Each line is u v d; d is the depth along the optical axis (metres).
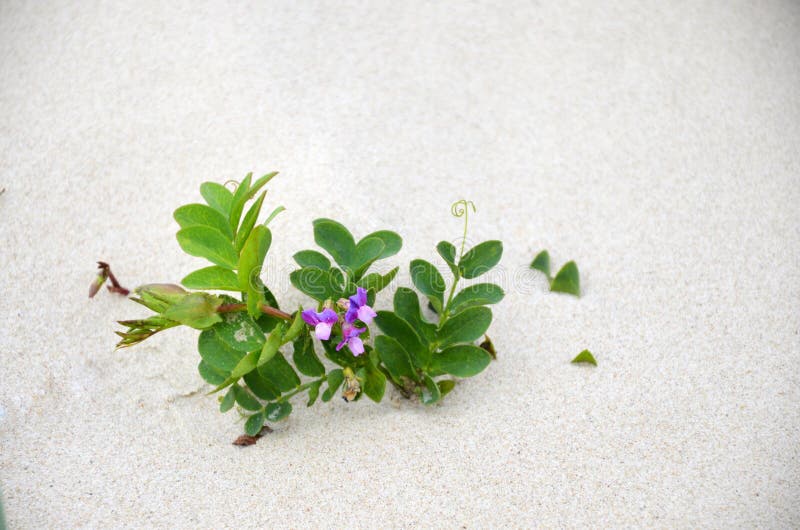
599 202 0.87
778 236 0.85
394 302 0.74
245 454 0.75
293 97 0.92
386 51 0.95
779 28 0.98
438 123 0.91
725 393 0.78
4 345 0.79
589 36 0.98
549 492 0.74
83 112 0.90
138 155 0.88
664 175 0.88
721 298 0.82
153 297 0.70
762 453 0.75
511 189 0.87
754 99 0.93
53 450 0.75
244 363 0.70
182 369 0.78
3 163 0.87
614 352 0.80
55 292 0.81
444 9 0.99
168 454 0.75
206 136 0.89
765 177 0.88
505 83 0.94
